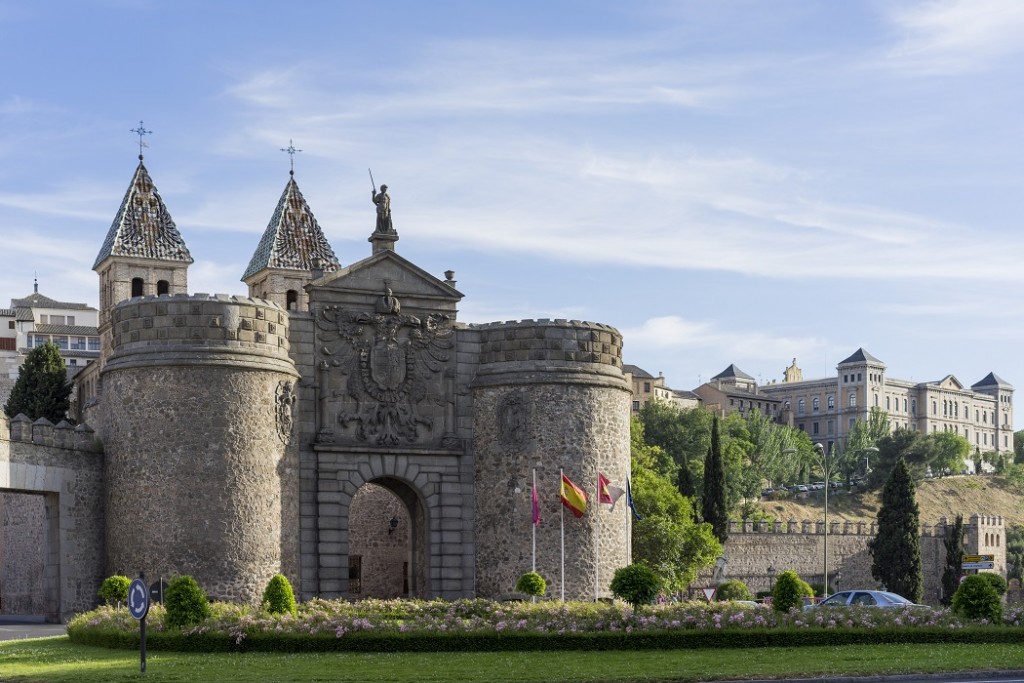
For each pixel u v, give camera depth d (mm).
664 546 101375
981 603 52312
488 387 73188
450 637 46875
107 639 48438
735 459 187000
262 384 67625
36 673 38844
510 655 44906
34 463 65812
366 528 80750
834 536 141875
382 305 72125
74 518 67562
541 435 72125
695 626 49312
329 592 69250
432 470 72188
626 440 74750
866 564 144000
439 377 73000
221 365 66562
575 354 73000
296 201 95062
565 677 37625
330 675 38031
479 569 72500
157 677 37625
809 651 46281
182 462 66000
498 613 50031
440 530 72125
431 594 71625
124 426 67438
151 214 88562
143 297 67625
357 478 70625
